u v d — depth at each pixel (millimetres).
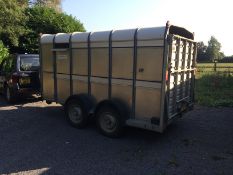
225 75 15875
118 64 5906
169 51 5199
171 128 6840
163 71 5211
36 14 21328
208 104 9602
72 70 6887
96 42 6219
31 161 4891
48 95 7727
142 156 5129
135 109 5781
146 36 5352
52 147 5547
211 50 75875
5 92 10250
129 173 4461
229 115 8148
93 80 6453
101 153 5262
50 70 7500
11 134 6336
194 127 6941
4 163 4805
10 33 19156
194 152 5348
